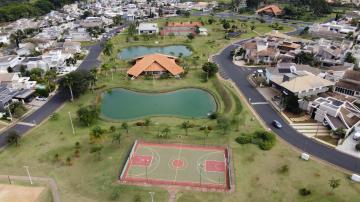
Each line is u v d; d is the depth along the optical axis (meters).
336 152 118.50
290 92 159.12
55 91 176.00
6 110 150.12
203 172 108.25
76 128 136.88
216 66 190.75
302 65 190.88
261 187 100.12
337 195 96.00
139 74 193.88
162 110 154.88
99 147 118.06
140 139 126.75
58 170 109.88
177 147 121.75
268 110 150.62
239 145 121.75
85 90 167.62
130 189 100.19
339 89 163.75
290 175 105.19
